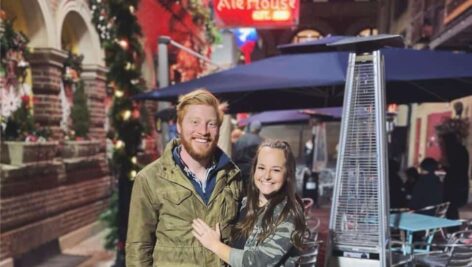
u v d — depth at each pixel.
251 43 18.20
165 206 1.88
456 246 3.42
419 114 13.86
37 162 5.43
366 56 3.04
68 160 6.30
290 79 3.82
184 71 11.98
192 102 1.88
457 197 5.27
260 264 1.81
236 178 2.04
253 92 4.86
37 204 5.53
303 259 3.33
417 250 4.33
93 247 6.31
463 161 5.30
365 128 3.03
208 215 1.90
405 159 13.80
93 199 7.18
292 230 1.85
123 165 4.72
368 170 3.00
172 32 10.98
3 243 4.82
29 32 5.79
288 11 8.74
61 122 6.55
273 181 1.89
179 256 1.87
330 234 3.07
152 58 9.52
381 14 21.47
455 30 8.55
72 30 6.91
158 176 1.89
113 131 5.38
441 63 3.78
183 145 1.91
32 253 5.42
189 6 12.34
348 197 3.05
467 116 9.44
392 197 5.57
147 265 1.92
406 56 4.02
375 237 2.96
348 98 3.08
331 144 18.95
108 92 7.76
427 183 4.99
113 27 4.96
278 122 11.64
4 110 5.26
